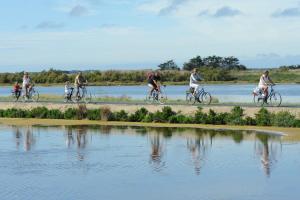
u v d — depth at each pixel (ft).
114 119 151.64
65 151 98.68
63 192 67.15
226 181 72.38
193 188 68.85
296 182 71.26
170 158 90.12
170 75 494.18
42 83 504.84
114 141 110.73
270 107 142.72
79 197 64.85
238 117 136.15
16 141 112.37
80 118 157.07
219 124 137.90
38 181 73.41
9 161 88.84
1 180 74.23
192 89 160.45
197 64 515.91
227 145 103.09
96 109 157.07
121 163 86.07
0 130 132.87
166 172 78.79
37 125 143.64
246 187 68.90
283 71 523.29
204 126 135.23
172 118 143.95
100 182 72.59
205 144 104.83
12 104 176.55
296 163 83.76
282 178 73.72
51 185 70.95
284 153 92.79
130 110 156.04
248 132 122.31
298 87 386.93
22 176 76.84
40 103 173.78
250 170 79.30
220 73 504.43
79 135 121.19
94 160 89.10
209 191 67.26
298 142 105.29
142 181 73.05
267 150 96.27
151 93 166.50
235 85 459.73
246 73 517.55
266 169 79.77
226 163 84.84
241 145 102.73
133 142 109.09
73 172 79.46
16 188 69.41
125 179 74.38
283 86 419.95
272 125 131.75
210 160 87.51
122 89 380.58
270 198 63.62
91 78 511.40
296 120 129.70
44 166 84.28
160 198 64.39
